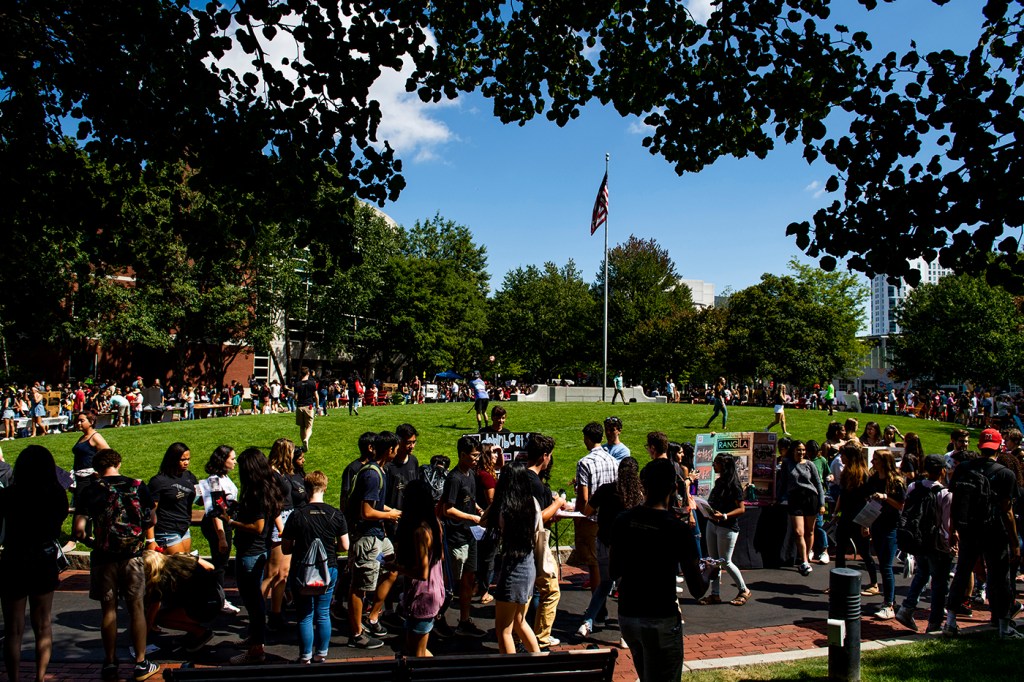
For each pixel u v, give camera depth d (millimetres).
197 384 42844
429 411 29625
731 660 6684
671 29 8203
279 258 38750
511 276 67312
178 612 6680
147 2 6137
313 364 54781
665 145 8648
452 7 8438
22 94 7406
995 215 5500
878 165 6145
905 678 6074
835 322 53844
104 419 25375
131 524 6199
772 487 11297
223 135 6273
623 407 32500
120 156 7066
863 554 9289
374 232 49750
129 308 34438
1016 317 46250
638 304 63719
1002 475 7395
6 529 5758
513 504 5945
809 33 7320
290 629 7703
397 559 6086
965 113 5516
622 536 4637
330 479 15367
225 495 8094
